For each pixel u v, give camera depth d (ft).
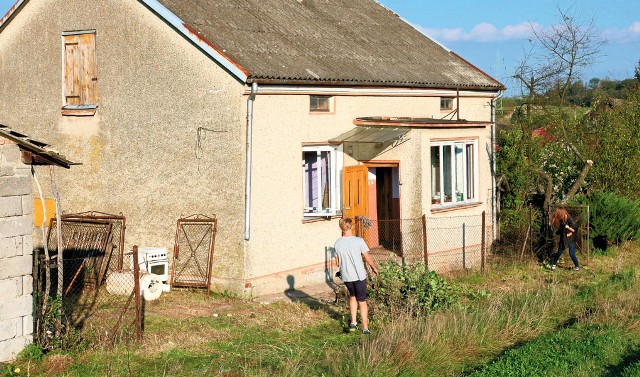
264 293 54.60
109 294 53.67
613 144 80.33
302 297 54.44
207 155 54.60
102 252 57.11
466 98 74.33
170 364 36.45
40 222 62.95
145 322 45.44
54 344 38.06
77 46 61.41
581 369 35.65
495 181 76.38
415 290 46.65
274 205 55.21
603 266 67.15
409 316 42.65
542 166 81.46
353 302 44.14
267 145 54.39
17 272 36.65
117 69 58.75
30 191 37.42
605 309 47.96
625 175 79.30
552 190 79.82
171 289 55.67
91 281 56.03
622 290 54.44
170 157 56.34
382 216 68.80
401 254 63.26
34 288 38.14
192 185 55.36
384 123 60.59
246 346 40.60
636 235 74.74
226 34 56.85
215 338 42.19
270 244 55.06
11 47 64.85
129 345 39.58
